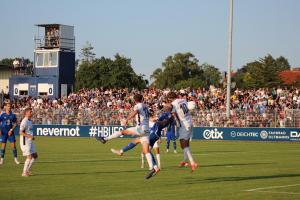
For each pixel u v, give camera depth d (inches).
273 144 1646.2
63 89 2755.9
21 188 633.6
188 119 738.8
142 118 719.7
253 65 4229.8
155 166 688.4
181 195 580.1
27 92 2790.4
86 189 625.6
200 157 1133.1
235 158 1105.4
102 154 1203.9
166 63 4869.6
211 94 2186.3
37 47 2817.4
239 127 1845.5
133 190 617.9
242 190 620.4
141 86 3870.6
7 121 975.0
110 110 2032.5
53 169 860.0
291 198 561.3
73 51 2815.0
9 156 1145.4
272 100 1982.0
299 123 1763.0
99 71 3814.0
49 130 2138.3
